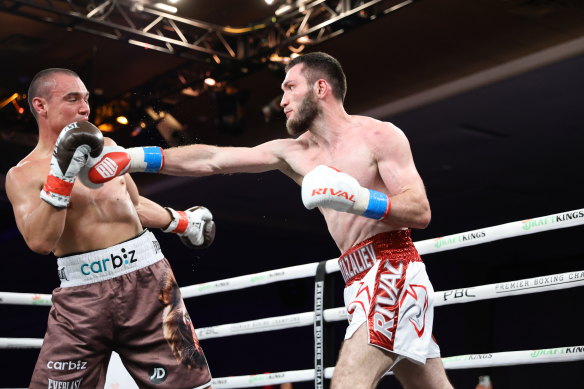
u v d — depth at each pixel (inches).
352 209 80.0
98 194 96.4
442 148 382.3
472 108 340.8
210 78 325.4
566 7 269.4
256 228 482.0
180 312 98.5
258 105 369.7
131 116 351.9
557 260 486.0
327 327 121.9
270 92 356.8
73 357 92.1
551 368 430.3
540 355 103.0
